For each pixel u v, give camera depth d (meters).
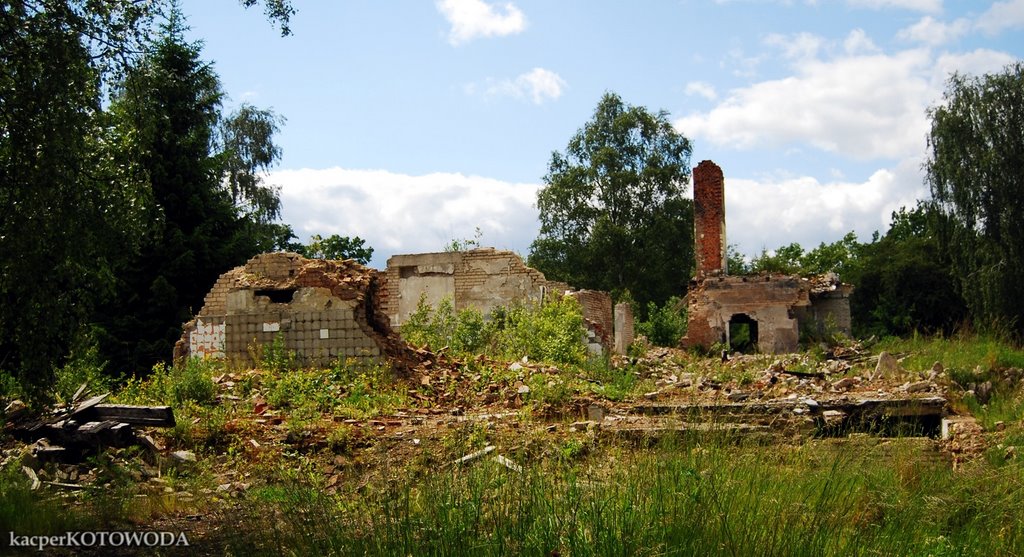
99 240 12.55
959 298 49.44
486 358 22.02
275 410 16.61
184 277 31.64
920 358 23.77
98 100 12.78
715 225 45.38
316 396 17.16
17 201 11.39
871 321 52.53
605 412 16.59
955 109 41.66
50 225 11.39
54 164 11.34
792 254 69.44
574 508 7.54
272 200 45.91
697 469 8.23
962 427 15.18
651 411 15.36
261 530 8.08
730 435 9.71
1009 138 40.44
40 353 11.84
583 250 52.25
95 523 9.74
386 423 15.48
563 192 51.59
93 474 12.46
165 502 11.00
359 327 20.03
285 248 45.47
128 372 29.64
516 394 18.14
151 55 13.75
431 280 32.31
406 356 20.61
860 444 10.58
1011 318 39.16
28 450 12.85
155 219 14.20
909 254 51.88
